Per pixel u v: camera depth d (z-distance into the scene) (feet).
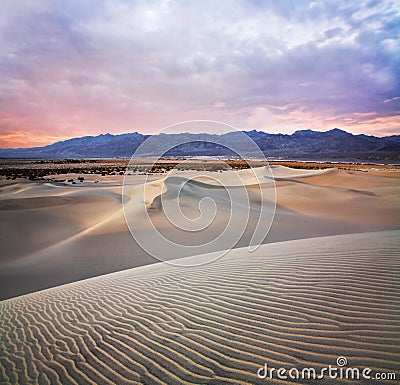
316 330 9.51
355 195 78.23
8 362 10.75
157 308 13.56
